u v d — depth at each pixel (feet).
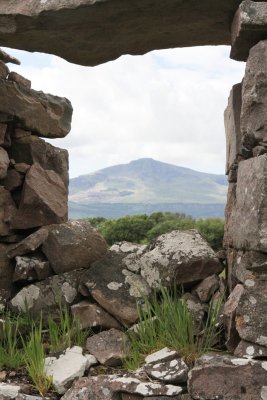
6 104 18.20
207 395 12.62
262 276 13.19
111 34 17.07
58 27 16.51
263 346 12.82
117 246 17.15
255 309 12.97
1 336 16.01
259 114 13.88
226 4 15.31
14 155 18.83
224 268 16.99
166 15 15.96
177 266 15.53
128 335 15.29
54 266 17.12
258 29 14.33
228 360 12.75
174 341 14.35
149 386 13.21
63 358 14.85
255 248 13.37
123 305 15.72
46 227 18.10
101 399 13.34
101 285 16.22
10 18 16.12
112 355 14.78
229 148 17.24
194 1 15.23
